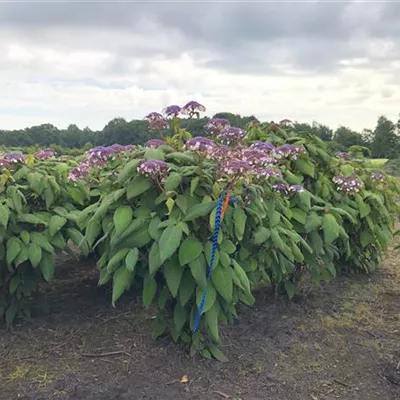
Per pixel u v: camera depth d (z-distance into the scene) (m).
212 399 2.70
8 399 2.69
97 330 3.56
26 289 3.47
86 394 2.73
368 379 2.98
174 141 2.97
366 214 4.24
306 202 3.55
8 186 3.33
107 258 2.95
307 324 3.75
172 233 2.51
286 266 3.50
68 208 3.66
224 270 2.67
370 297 4.45
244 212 2.82
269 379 2.93
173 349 3.16
